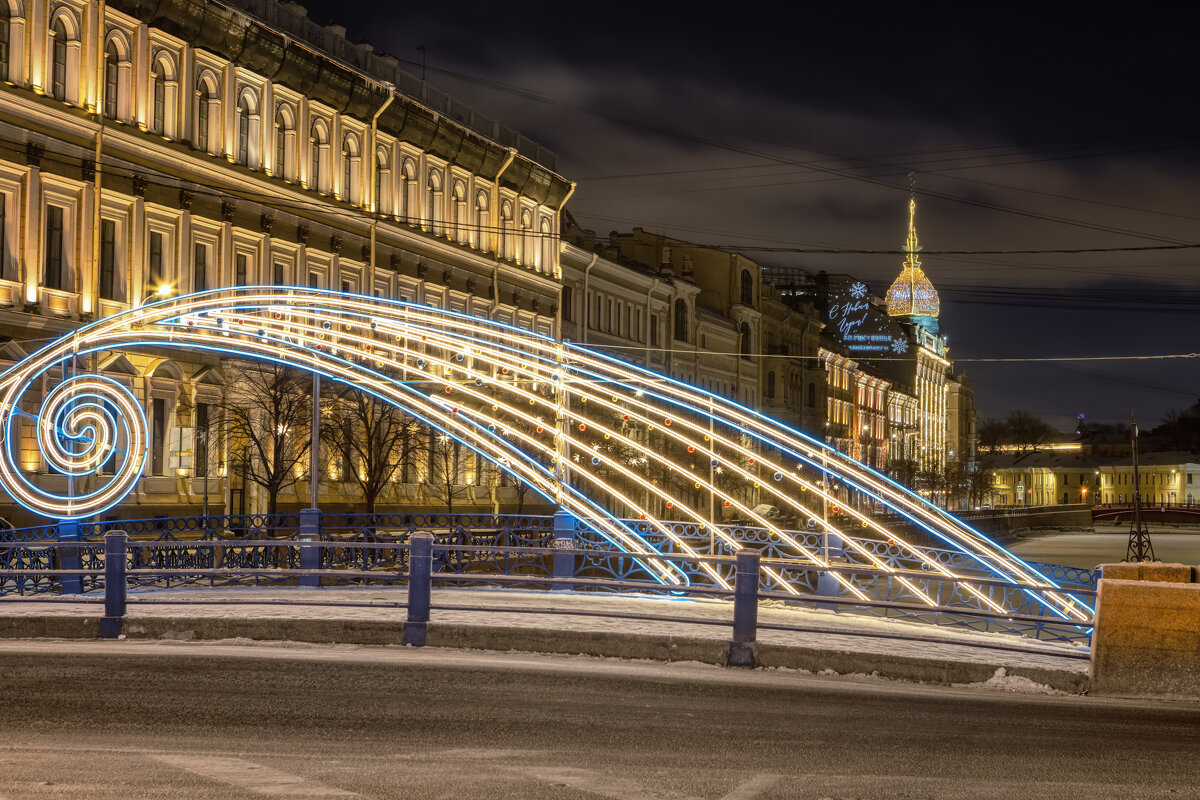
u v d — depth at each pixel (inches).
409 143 2155.5
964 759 425.7
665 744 433.4
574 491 1326.3
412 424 1905.8
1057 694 586.6
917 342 6505.9
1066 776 406.3
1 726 434.6
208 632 669.3
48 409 1120.8
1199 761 435.5
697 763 406.6
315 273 1913.1
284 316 1770.4
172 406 1616.6
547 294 2600.9
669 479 2714.1
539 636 652.7
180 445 1609.3
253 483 1768.0
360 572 692.7
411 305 1304.1
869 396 5364.2
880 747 440.5
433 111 2180.1
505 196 2474.2
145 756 396.2
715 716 486.6
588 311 2800.2
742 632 633.0
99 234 1499.8
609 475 2459.4
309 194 1878.7
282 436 1680.6
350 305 1268.5
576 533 1140.5
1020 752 440.5
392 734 435.8
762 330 3902.6
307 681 533.0
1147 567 679.7
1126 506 6284.5
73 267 1471.5
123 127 1533.0
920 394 6461.6
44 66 1432.1
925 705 531.8
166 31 1603.1
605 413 2513.5
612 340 2876.5
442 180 2257.6
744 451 1346.0
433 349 2006.6
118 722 445.4
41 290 1425.9
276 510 1743.4
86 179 1487.5
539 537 1261.1
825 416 4495.6
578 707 494.0
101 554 1015.6
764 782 383.9
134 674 540.4
